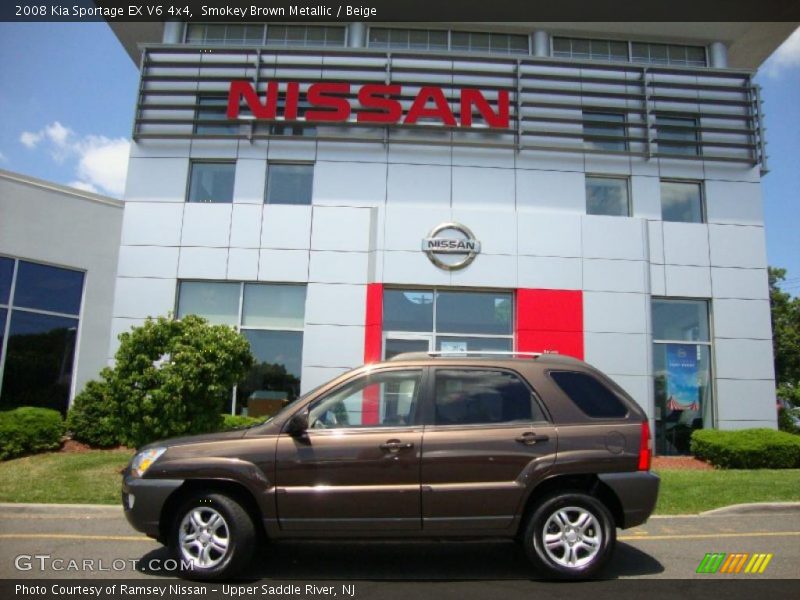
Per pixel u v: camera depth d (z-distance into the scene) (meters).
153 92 15.48
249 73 15.64
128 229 14.87
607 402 5.85
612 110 15.98
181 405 10.09
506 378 5.88
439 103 15.30
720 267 15.30
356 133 15.36
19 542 6.87
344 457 5.49
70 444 12.80
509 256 14.87
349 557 6.34
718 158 15.58
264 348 14.62
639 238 15.15
